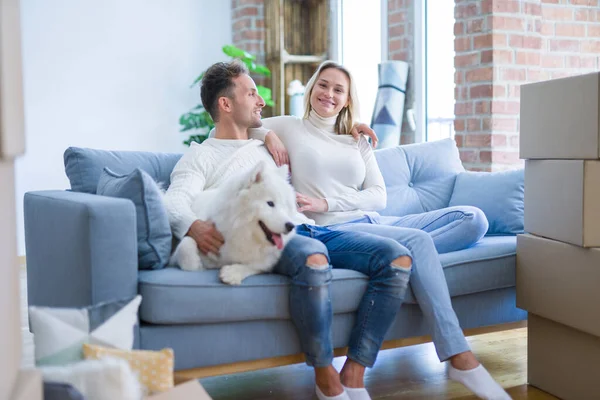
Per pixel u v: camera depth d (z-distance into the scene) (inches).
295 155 98.1
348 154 99.4
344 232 87.8
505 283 92.7
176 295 73.4
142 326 74.2
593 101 77.2
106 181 86.8
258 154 94.6
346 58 193.5
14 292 41.2
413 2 163.2
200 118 191.2
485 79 139.2
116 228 71.6
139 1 197.6
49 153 189.2
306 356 77.5
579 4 148.7
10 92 36.5
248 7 201.5
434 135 160.9
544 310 86.8
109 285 71.1
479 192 111.5
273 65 200.2
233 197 76.9
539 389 90.0
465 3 143.3
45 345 55.7
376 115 165.0
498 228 108.0
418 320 87.5
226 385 92.8
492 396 78.1
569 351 84.4
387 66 163.3
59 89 189.2
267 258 78.4
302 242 79.0
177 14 203.0
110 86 195.5
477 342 111.7
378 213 110.2
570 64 149.0
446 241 91.9
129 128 198.7
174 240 83.7
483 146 140.3
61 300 76.6
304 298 75.9
